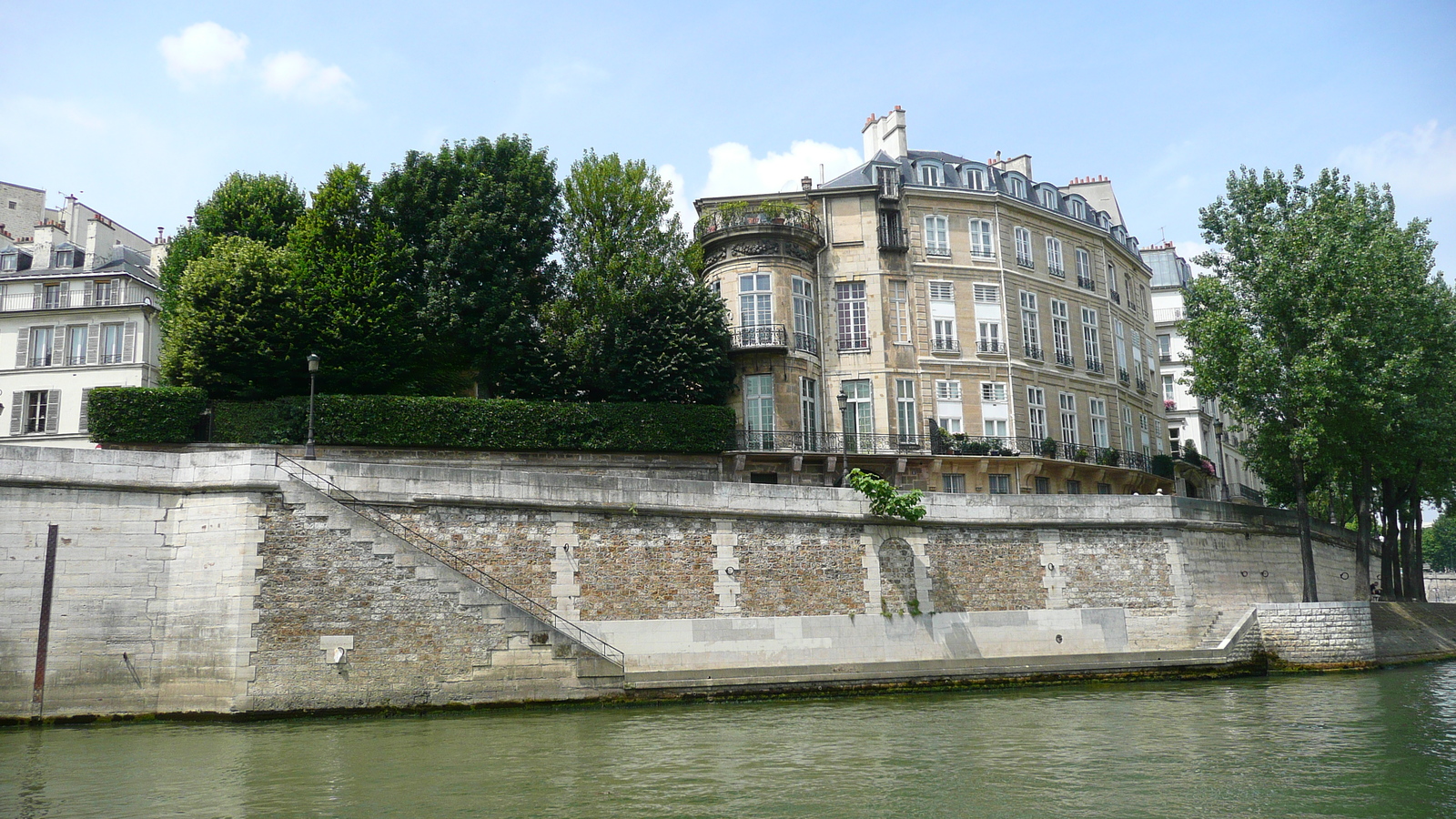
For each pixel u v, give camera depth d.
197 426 29.11
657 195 36.00
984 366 38.84
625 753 16.31
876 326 37.69
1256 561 32.53
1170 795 13.52
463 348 32.81
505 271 32.75
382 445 29.42
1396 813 12.60
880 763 15.62
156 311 43.53
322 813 12.62
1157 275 61.88
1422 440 33.16
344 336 30.48
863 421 37.16
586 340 33.00
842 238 38.41
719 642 24.17
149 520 20.52
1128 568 29.22
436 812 12.65
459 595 20.88
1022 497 28.53
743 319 35.91
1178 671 27.02
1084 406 42.03
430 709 20.34
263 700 19.67
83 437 41.72
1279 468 34.28
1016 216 41.41
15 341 42.62
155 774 14.72
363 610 20.39
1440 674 27.91
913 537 26.98
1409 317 31.75
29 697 19.16
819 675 23.45
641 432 31.98
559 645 21.33
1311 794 13.52
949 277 39.19
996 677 25.34
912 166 40.59
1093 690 24.94
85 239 49.62
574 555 23.16
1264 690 24.66
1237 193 33.53
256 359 29.66
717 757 16.03
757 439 34.53
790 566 25.38
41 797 13.42
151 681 20.02
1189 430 57.78
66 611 19.67
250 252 29.92
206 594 20.19
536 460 31.05
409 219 33.25
